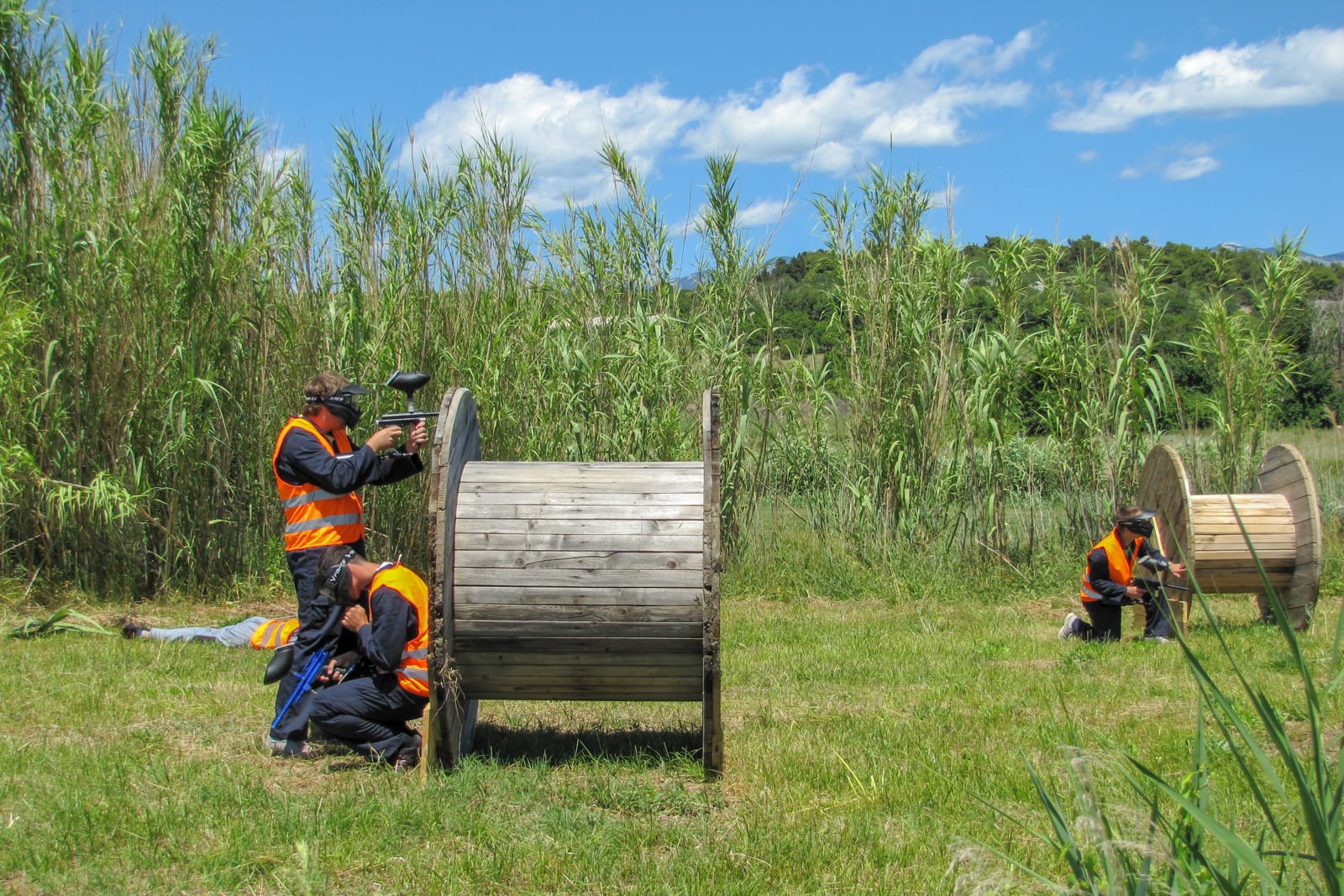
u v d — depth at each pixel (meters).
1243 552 9.89
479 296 11.70
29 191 10.94
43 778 5.27
